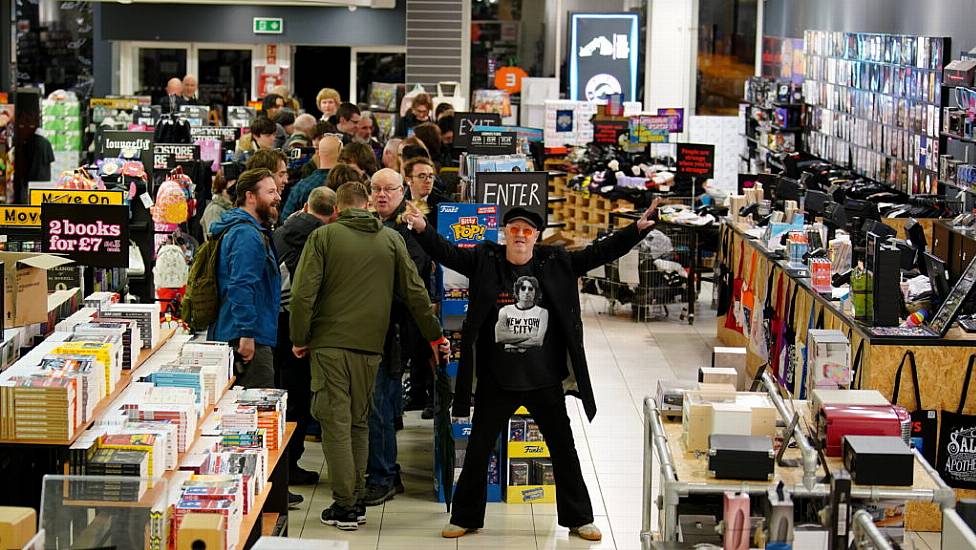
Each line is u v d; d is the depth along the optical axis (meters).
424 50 23.91
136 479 4.70
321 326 7.25
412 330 7.92
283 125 15.15
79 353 5.51
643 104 24.08
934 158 13.57
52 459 5.07
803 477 5.07
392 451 7.98
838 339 6.29
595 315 14.22
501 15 24.39
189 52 24.55
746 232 11.74
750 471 5.15
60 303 6.42
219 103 24.77
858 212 11.19
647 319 13.95
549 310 7.04
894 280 7.65
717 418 5.43
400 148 10.98
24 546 4.05
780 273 10.13
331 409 7.25
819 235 10.41
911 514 7.52
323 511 7.48
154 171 12.22
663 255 13.91
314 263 7.14
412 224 6.91
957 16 13.34
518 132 14.63
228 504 5.06
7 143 15.64
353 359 7.23
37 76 24.89
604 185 16.77
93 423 5.41
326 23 24.00
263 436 6.05
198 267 7.44
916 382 7.47
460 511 7.34
